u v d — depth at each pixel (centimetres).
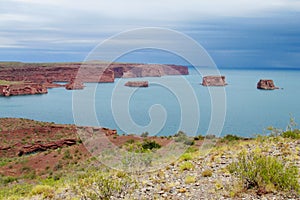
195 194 822
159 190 875
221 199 770
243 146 1366
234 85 13375
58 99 15100
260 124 3362
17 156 3881
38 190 1105
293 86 17050
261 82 14262
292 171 838
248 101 7775
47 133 5050
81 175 1271
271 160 858
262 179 809
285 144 1305
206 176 964
